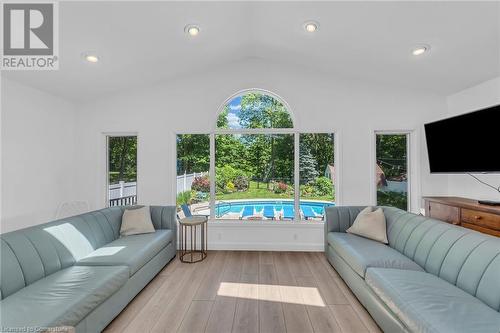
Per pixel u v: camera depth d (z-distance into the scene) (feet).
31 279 6.17
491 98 9.98
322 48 10.31
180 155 13.12
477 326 4.25
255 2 7.96
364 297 7.08
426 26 7.71
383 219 9.62
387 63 10.44
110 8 7.19
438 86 11.47
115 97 12.91
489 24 7.08
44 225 7.47
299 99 12.61
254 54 12.28
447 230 6.89
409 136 12.75
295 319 6.72
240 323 6.55
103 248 8.50
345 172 12.51
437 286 5.73
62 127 12.09
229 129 12.84
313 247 12.36
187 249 12.62
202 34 9.47
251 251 12.29
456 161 9.54
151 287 8.51
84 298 5.39
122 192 13.35
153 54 10.18
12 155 9.55
